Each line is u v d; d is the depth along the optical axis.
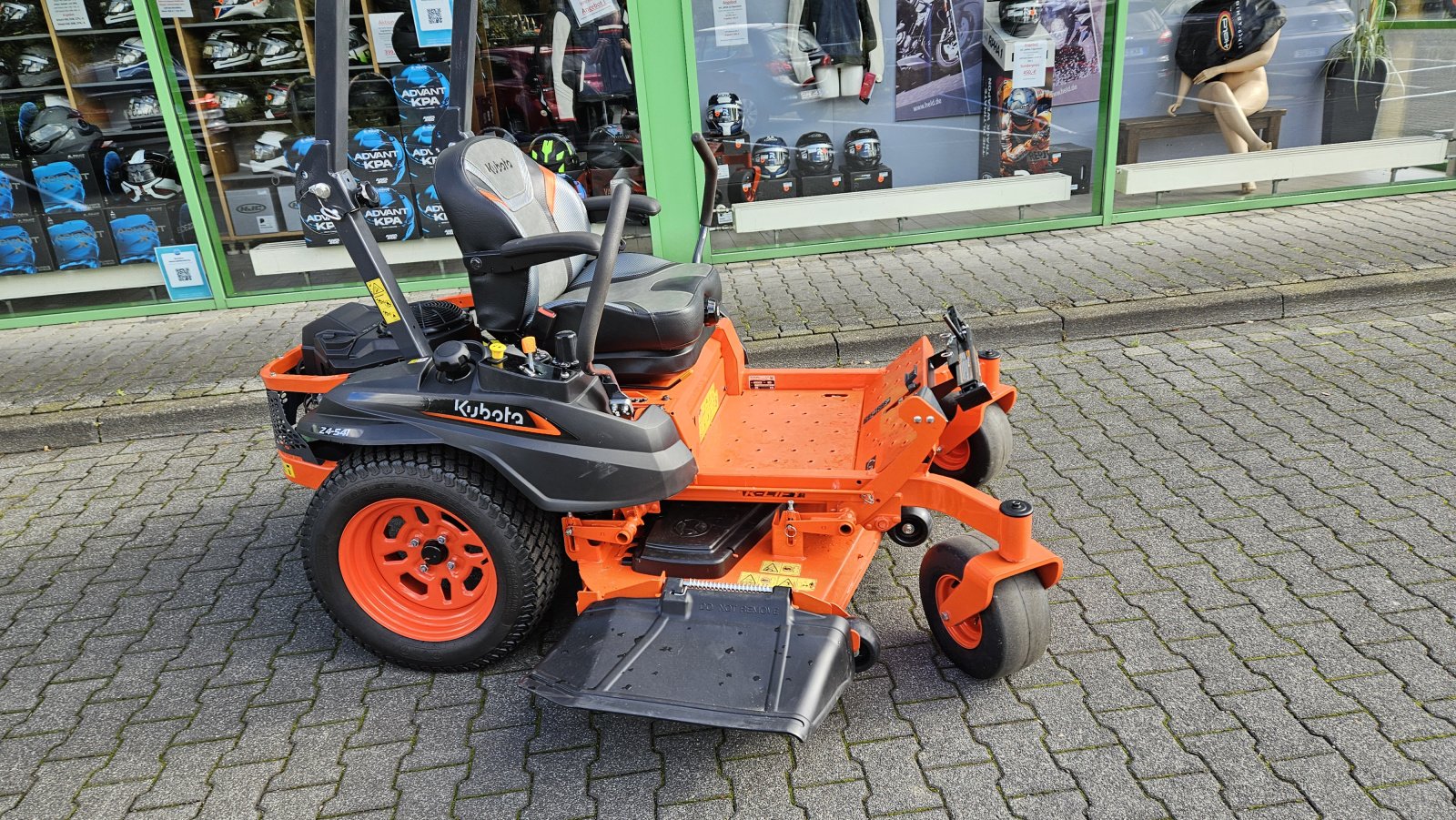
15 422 5.14
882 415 3.23
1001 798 2.48
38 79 6.27
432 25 6.27
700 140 3.71
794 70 6.62
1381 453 4.00
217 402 5.20
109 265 6.68
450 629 3.12
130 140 6.43
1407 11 6.95
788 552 3.05
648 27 6.29
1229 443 4.20
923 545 3.70
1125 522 3.67
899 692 2.90
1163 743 2.62
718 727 2.73
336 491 2.97
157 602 3.65
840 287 6.30
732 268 6.90
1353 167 7.29
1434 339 5.08
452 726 2.89
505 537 2.89
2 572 3.92
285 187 6.59
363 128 6.45
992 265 6.51
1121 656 2.97
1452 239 6.25
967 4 6.63
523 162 3.43
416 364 3.00
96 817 2.62
